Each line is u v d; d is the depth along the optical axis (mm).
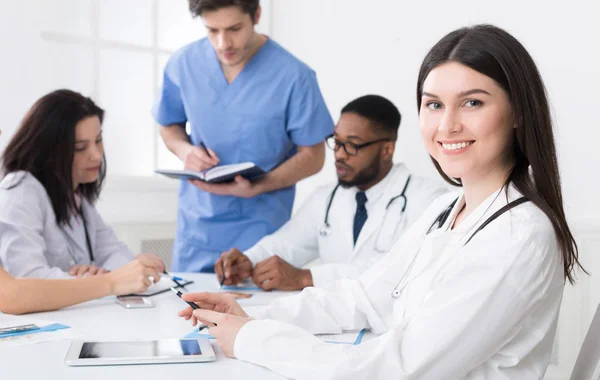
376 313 1144
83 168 1808
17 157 1711
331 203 1948
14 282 1311
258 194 2070
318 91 2188
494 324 835
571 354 2123
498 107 898
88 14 2807
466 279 854
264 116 2135
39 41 2631
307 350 888
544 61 2238
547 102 922
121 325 1188
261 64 2143
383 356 842
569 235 913
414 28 2676
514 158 958
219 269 1714
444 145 929
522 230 860
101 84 2885
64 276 1542
